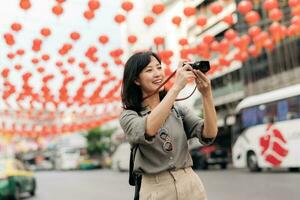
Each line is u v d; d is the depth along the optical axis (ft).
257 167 62.03
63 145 194.59
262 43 37.27
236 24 82.17
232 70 98.73
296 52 80.89
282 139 57.16
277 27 35.53
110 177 84.53
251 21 31.19
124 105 9.09
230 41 35.94
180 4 68.44
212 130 8.82
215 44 35.88
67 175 108.47
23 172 48.67
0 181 42.65
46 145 193.77
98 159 163.63
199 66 8.40
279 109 57.93
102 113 54.19
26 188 49.01
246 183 47.14
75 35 29.91
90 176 93.91
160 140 8.69
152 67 9.04
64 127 55.83
